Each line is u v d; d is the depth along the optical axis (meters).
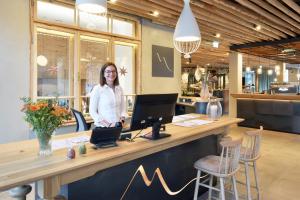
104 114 2.92
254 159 2.92
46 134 1.81
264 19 5.75
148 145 2.17
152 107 2.31
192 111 6.32
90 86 5.18
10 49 4.00
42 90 4.54
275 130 7.91
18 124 4.09
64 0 4.62
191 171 3.21
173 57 7.00
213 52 10.38
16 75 4.07
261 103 8.13
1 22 3.91
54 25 4.53
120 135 2.28
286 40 7.69
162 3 4.64
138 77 6.07
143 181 2.49
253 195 3.38
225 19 5.71
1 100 3.92
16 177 1.42
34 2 4.28
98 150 1.98
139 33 6.00
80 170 1.71
